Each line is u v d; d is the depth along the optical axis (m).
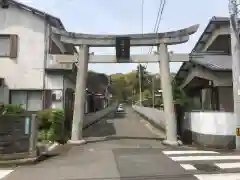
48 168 8.19
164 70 13.13
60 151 11.20
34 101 15.68
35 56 15.80
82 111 13.52
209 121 11.61
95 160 9.23
